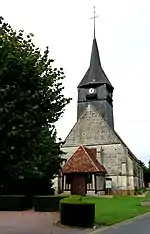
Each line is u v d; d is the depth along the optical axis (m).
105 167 47.16
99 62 55.59
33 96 9.39
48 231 14.10
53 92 10.36
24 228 14.85
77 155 45.00
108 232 13.92
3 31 9.90
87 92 53.72
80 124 50.12
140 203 29.31
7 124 8.70
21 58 9.45
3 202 24.56
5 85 8.96
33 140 9.30
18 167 8.84
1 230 14.22
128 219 18.98
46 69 10.53
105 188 45.66
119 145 47.38
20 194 26.11
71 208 15.70
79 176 43.56
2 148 8.62
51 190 29.42
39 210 23.38
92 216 15.73
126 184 45.84
